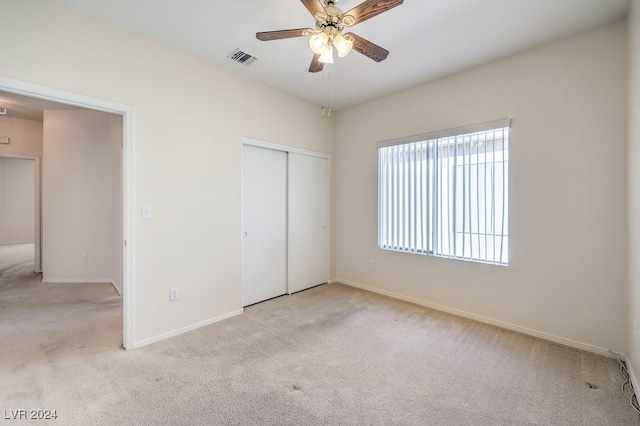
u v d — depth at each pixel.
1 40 1.81
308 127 3.96
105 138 4.38
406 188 3.54
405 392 1.85
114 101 2.26
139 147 2.41
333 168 4.39
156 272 2.53
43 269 4.34
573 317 2.44
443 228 3.20
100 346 2.41
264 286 3.58
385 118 3.74
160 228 2.54
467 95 3.00
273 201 3.66
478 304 2.97
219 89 2.95
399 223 3.62
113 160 4.21
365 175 4.01
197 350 2.36
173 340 2.54
